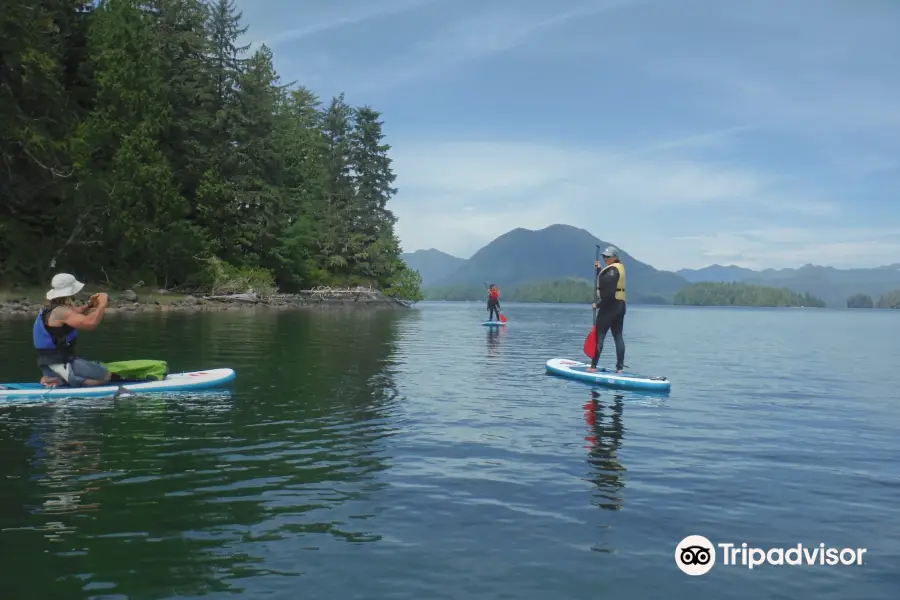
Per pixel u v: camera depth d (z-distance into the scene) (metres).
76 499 4.58
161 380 9.62
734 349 21.44
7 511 4.31
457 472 5.45
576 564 3.65
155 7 45.75
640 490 5.05
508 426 7.40
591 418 8.02
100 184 32.66
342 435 6.74
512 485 5.11
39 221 33.56
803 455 6.31
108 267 36.97
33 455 5.74
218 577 3.39
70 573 3.40
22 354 12.23
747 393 10.61
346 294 62.41
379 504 4.60
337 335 20.73
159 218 36.81
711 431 7.39
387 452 6.09
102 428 6.88
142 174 35.09
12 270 31.31
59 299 8.86
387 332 23.84
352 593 3.24
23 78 30.22
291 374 11.22
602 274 11.71
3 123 29.31
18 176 32.25
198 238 40.50
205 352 13.95
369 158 77.62
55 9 35.69
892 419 8.35
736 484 5.27
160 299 36.50
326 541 3.91
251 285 48.06
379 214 77.38
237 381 10.34
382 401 8.85
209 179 43.19
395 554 3.73
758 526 4.33
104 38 35.94
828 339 29.81
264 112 51.41
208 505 4.50
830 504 4.81
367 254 69.38
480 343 20.39
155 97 39.22
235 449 6.08
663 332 33.84
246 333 19.69
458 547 3.86
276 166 53.16
